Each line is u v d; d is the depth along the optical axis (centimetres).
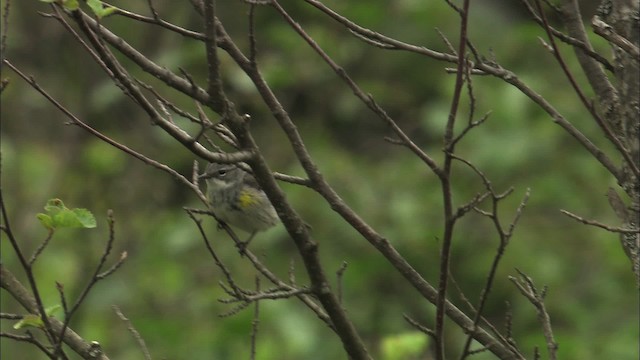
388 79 1365
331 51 1325
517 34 1307
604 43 1159
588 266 1230
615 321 1171
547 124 1218
